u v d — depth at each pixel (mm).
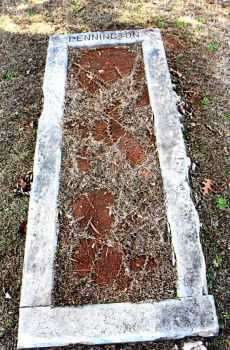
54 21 3553
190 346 1874
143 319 1887
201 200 2385
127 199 2279
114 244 2127
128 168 2398
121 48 3088
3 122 2850
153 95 2727
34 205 2260
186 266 2021
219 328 1945
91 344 1875
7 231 2328
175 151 2439
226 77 3033
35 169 2404
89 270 2057
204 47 3258
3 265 2207
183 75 3057
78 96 2770
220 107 2848
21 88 3049
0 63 3236
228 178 2490
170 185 2299
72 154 2475
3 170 2598
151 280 2010
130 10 3607
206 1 3648
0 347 1955
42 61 3221
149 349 1879
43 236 2145
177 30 3408
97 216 2234
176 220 2170
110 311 1915
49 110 2693
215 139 2672
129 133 2570
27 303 1945
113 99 2746
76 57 3051
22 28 3512
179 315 1893
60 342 1856
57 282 2021
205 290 1962
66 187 2342
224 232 2268
